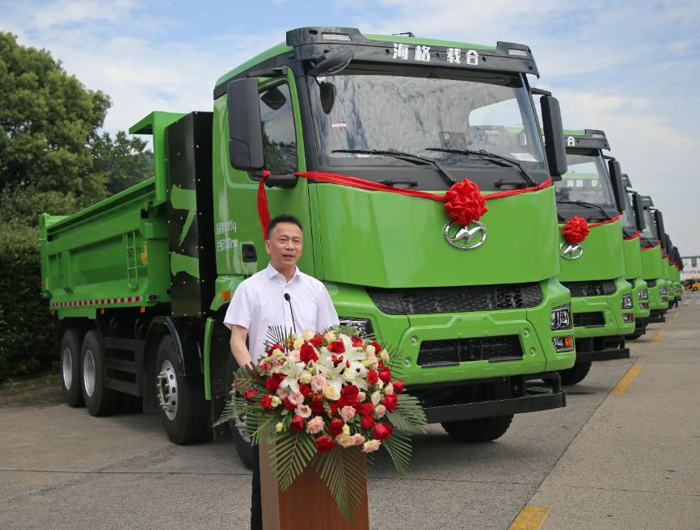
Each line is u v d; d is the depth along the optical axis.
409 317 6.12
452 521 5.05
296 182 6.26
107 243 10.15
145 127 8.67
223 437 7.15
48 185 27.84
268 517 3.70
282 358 3.49
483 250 6.40
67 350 11.79
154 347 8.73
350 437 3.42
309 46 6.38
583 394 10.21
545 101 7.34
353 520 3.55
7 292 14.16
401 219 6.17
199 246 7.52
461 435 7.65
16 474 7.21
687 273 55.56
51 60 29.75
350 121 6.36
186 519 5.47
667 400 9.38
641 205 14.52
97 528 5.41
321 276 6.10
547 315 6.61
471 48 7.02
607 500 5.37
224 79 7.37
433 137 6.57
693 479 5.81
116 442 8.62
